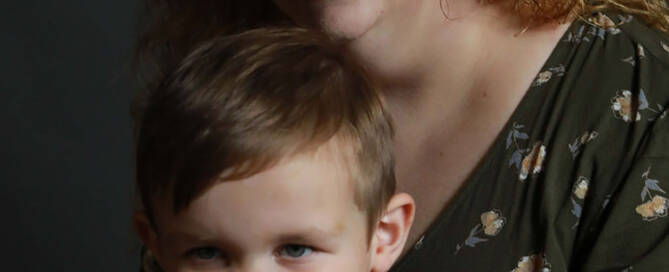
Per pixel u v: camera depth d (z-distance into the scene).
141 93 2.34
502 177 1.77
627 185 1.65
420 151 1.88
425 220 1.86
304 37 1.75
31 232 4.02
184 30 2.31
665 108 1.71
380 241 1.75
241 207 1.54
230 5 2.23
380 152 1.69
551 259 1.67
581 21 1.86
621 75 1.76
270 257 1.56
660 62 1.78
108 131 4.15
